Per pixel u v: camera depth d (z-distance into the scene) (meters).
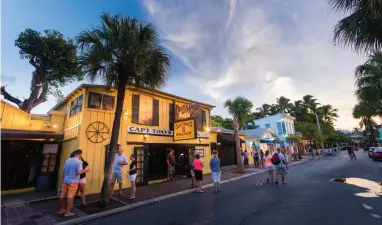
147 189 9.62
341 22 5.15
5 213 6.41
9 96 13.53
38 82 13.59
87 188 8.96
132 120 11.13
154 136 11.95
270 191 8.48
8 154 9.97
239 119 16.73
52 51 13.59
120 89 7.87
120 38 7.05
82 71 7.87
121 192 8.86
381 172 12.44
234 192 8.69
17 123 9.86
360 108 18.19
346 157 28.81
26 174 10.27
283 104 52.00
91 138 9.54
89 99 9.85
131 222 5.70
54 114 11.25
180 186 10.22
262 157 18.83
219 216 5.72
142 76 8.12
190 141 14.16
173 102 13.55
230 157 19.48
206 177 13.14
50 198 8.03
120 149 8.57
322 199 6.87
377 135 53.94
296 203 6.55
